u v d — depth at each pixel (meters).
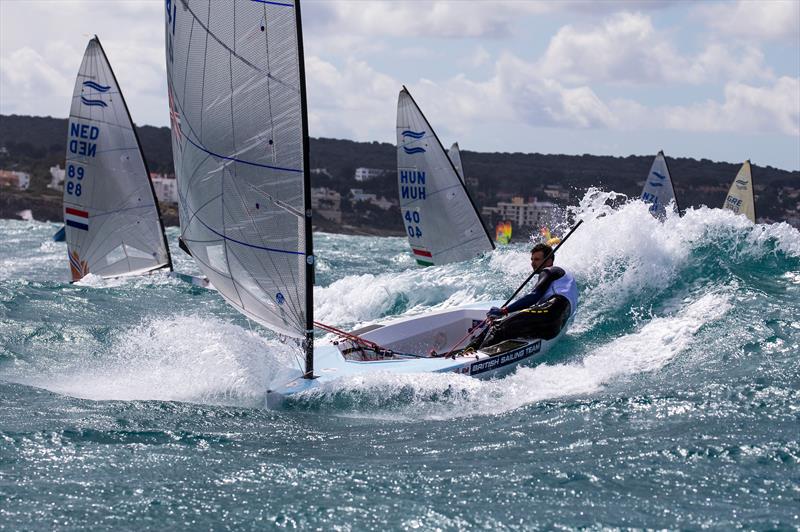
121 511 15.87
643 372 28.38
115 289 49.50
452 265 52.84
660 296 37.47
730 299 35.16
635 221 40.25
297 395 25.02
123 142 56.00
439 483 17.62
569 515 15.80
